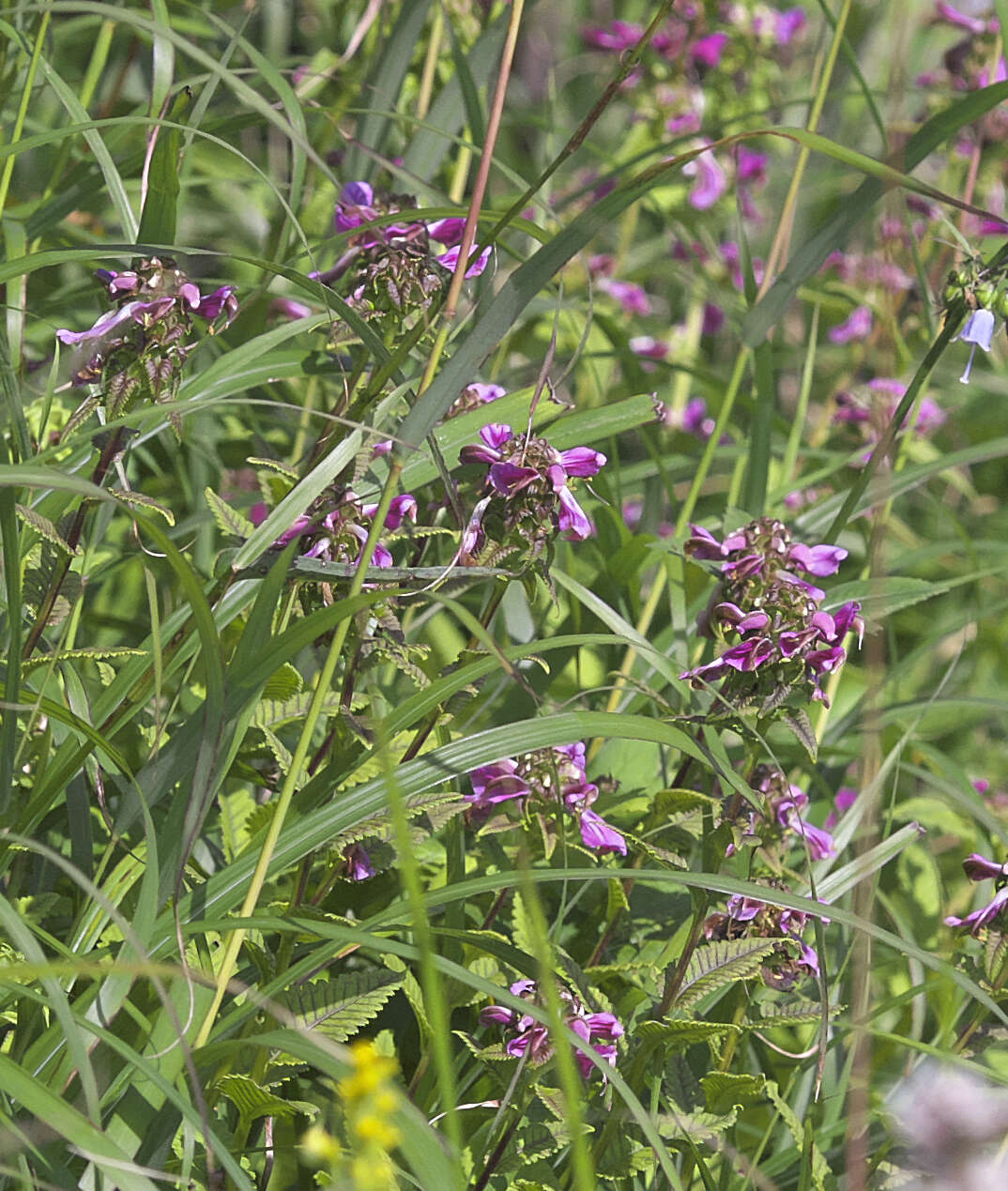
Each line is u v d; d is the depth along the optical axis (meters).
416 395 1.59
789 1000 1.69
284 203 1.59
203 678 1.72
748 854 1.61
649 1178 1.62
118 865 1.58
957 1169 1.50
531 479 1.57
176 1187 1.53
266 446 1.83
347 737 1.59
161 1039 1.52
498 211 1.65
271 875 1.55
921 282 1.88
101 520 1.68
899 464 1.93
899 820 1.86
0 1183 1.49
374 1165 1.43
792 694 1.60
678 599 1.78
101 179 1.80
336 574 1.56
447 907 1.64
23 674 1.61
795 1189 1.64
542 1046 1.56
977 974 1.62
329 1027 1.56
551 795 1.62
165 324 1.57
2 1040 1.58
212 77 1.65
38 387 1.82
